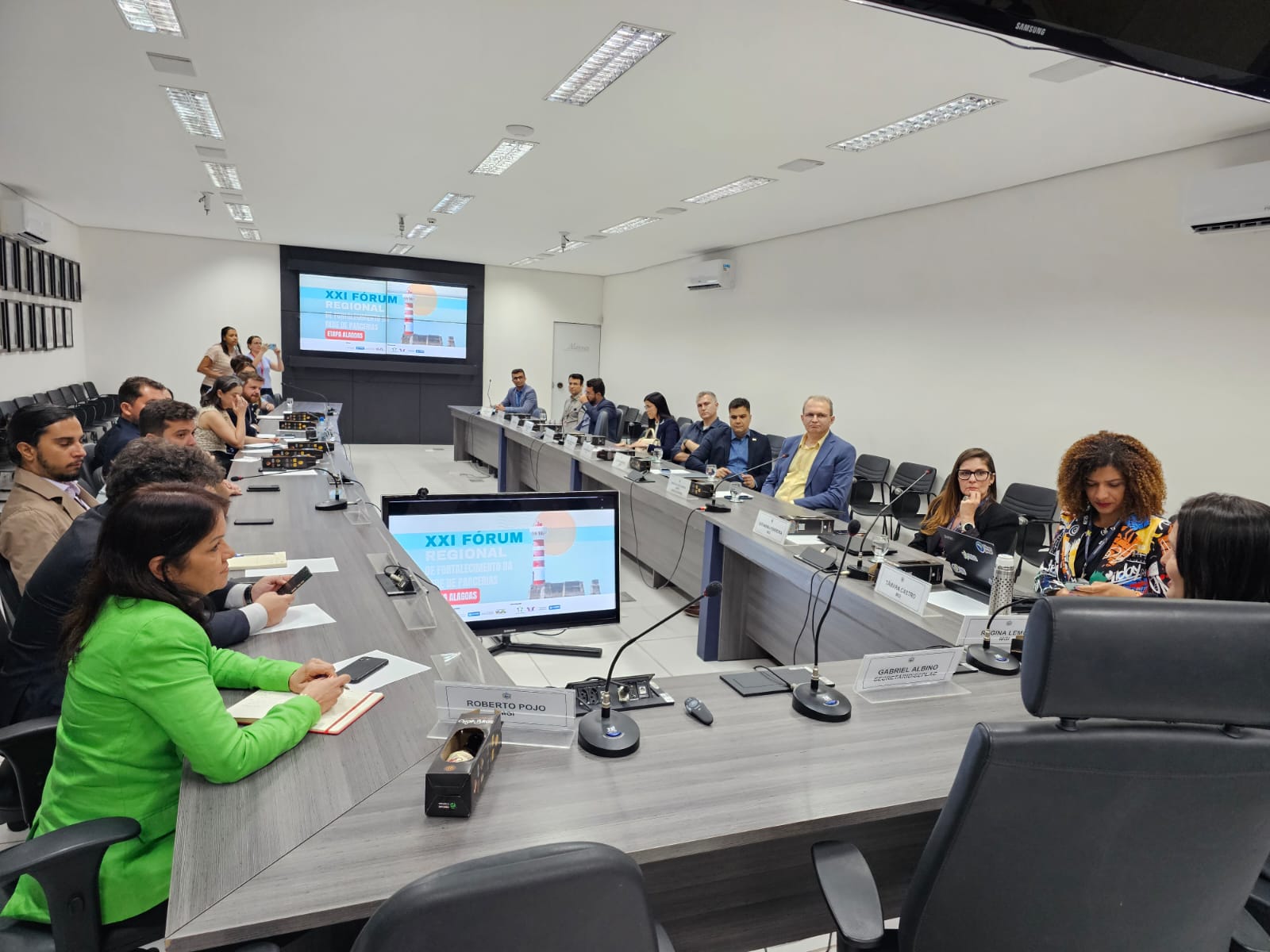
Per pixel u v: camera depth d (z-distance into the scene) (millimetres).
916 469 5555
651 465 4672
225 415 4520
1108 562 2121
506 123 4062
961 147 4043
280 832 997
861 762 1264
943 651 1587
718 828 1057
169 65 3395
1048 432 4703
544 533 1983
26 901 1129
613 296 11250
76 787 1143
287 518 2875
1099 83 3031
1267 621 789
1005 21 1001
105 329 9031
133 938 1115
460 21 2846
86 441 6078
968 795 850
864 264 6262
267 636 1670
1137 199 4121
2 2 2801
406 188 5836
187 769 1138
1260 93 1150
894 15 2570
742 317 8023
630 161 4707
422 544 1894
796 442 4680
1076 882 895
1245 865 891
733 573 3330
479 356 10812
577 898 650
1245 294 3643
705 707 1406
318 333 9867
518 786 1139
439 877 619
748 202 5777
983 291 5133
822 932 1551
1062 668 773
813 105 3506
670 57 3064
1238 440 3697
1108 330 4309
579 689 1474
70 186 6281
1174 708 788
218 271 9422
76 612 1156
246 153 4961
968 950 948
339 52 3195
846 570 2451
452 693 1298
